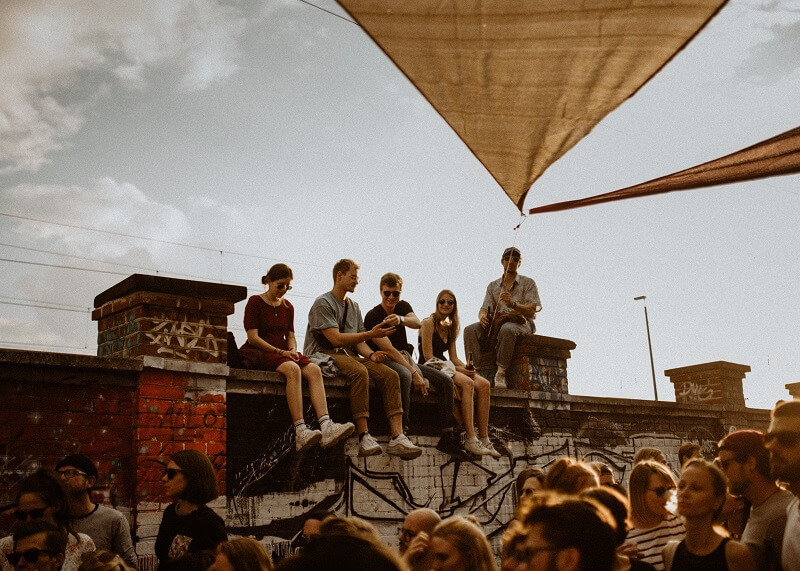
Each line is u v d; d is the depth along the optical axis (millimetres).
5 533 5633
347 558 1304
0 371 5926
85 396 6262
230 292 6996
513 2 2414
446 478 8156
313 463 7215
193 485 4684
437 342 8656
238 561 3570
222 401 6781
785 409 3387
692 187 3135
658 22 2439
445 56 2594
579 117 2805
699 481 3439
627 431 10258
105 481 6199
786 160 2967
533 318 9773
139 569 6059
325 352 7711
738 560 3322
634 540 4145
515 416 9109
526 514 1997
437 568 3184
